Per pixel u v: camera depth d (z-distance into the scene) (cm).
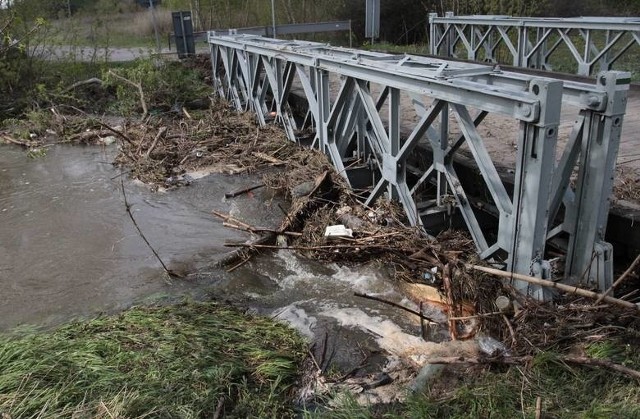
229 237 499
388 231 443
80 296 408
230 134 776
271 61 702
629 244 371
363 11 1579
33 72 1056
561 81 283
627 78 290
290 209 531
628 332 290
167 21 1741
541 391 262
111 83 1005
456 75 365
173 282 423
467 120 357
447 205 456
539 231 313
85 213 563
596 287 327
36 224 540
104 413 254
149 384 275
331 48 567
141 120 875
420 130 403
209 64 1139
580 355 283
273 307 386
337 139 562
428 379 292
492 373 285
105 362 294
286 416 277
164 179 644
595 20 733
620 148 500
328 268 436
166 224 532
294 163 627
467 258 393
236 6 1627
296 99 827
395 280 407
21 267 456
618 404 245
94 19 1418
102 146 806
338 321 364
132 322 343
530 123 294
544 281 310
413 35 1593
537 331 305
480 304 352
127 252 476
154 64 1104
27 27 1084
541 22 818
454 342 331
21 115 955
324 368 316
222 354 310
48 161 745
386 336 345
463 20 988
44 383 274
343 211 498
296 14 1623
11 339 335
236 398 280
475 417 252
